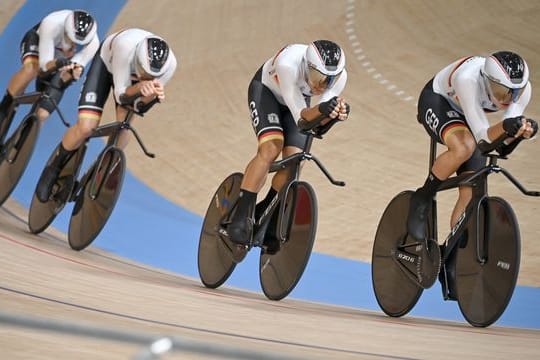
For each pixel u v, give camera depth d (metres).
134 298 9.99
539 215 18.80
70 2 32.25
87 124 14.92
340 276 16.36
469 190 11.96
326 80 11.81
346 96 25.02
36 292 8.94
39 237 15.82
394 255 12.38
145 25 31.20
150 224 18.53
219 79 26.80
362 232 18.27
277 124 12.58
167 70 14.02
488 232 11.36
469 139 11.60
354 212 19.11
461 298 11.69
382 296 12.52
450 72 11.83
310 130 11.95
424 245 11.86
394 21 29.80
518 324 14.18
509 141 11.06
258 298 13.00
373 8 30.70
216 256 13.43
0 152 17.50
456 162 11.52
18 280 9.59
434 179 11.71
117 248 17.05
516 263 10.94
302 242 12.18
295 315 10.85
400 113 24.09
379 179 20.55
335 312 12.30
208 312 9.84
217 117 24.38
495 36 28.27
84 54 17.39
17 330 6.26
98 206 14.65
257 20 30.92
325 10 31.03
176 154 22.31
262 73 12.84
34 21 30.33
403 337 9.70
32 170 21.09
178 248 17.55
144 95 13.27
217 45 29.23
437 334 10.27
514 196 19.62
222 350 3.09
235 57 28.36
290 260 12.37
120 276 12.48
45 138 22.88
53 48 17.06
